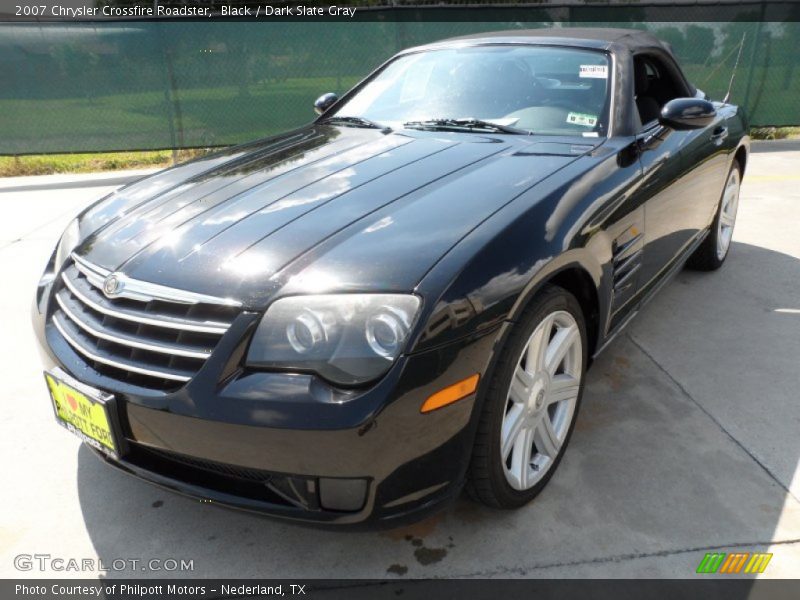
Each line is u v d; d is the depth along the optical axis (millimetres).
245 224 1941
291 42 8234
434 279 1643
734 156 3861
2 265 4535
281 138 2959
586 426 2514
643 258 2646
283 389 1569
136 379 1734
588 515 2053
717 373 2883
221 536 2031
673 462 2293
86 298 1927
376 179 2186
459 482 1763
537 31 3260
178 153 8484
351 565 1903
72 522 2092
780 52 8602
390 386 1552
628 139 2584
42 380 2961
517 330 1820
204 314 1690
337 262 1704
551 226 1939
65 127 8180
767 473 2229
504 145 2484
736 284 3891
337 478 1600
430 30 8367
